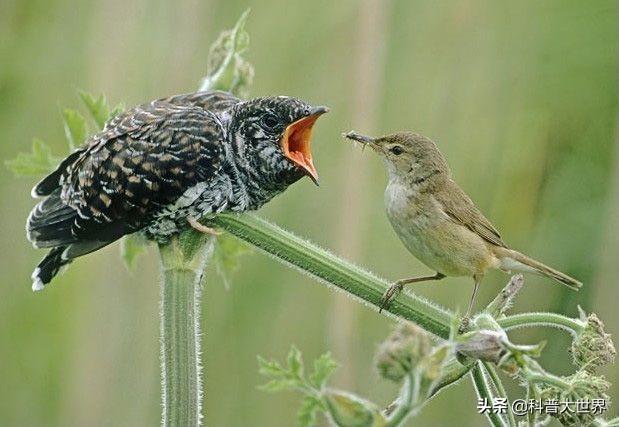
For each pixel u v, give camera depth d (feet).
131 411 40.68
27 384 41.63
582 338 22.90
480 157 42.91
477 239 29.58
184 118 26.35
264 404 41.16
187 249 25.22
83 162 26.50
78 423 40.81
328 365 20.27
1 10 42.16
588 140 43.98
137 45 40.52
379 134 40.65
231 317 41.16
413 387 18.48
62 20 41.78
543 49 43.42
